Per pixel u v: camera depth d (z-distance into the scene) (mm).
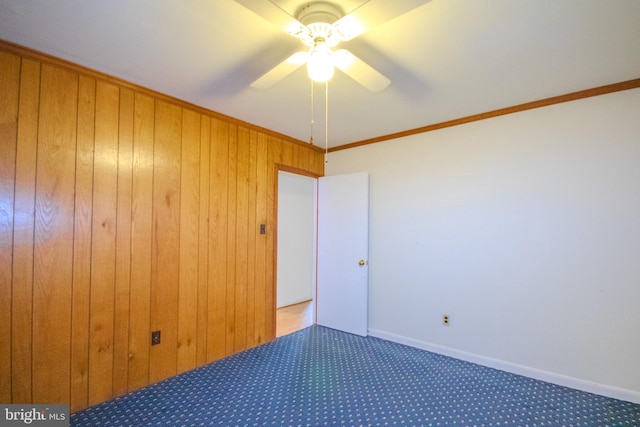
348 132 3430
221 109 2793
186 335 2654
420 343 3199
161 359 2488
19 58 1870
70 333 2039
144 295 2396
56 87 2000
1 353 1792
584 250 2418
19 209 1859
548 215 2566
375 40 1754
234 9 1520
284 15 1288
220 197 2930
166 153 2543
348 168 3883
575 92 2430
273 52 1911
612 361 2299
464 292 2953
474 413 2090
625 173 2287
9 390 1815
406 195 3357
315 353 3064
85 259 2107
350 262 3695
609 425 1969
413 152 3322
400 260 3377
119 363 2256
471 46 1810
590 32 1678
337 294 3799
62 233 2014
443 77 2184
